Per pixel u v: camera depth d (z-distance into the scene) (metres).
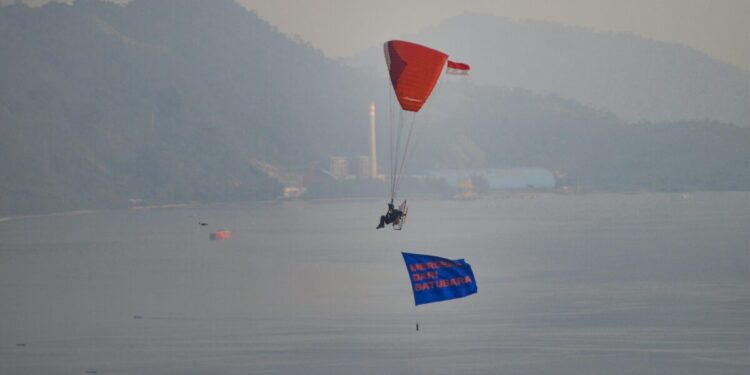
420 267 170.88
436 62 185.12
